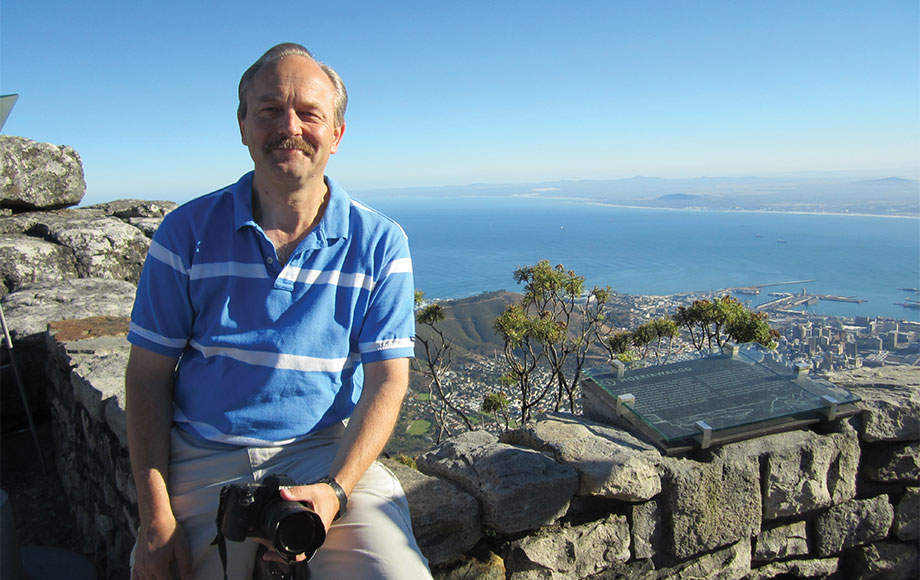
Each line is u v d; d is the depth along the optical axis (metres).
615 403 2.72
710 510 2.51
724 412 2.65
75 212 6.84
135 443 1.64
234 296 1.66
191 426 1.70
